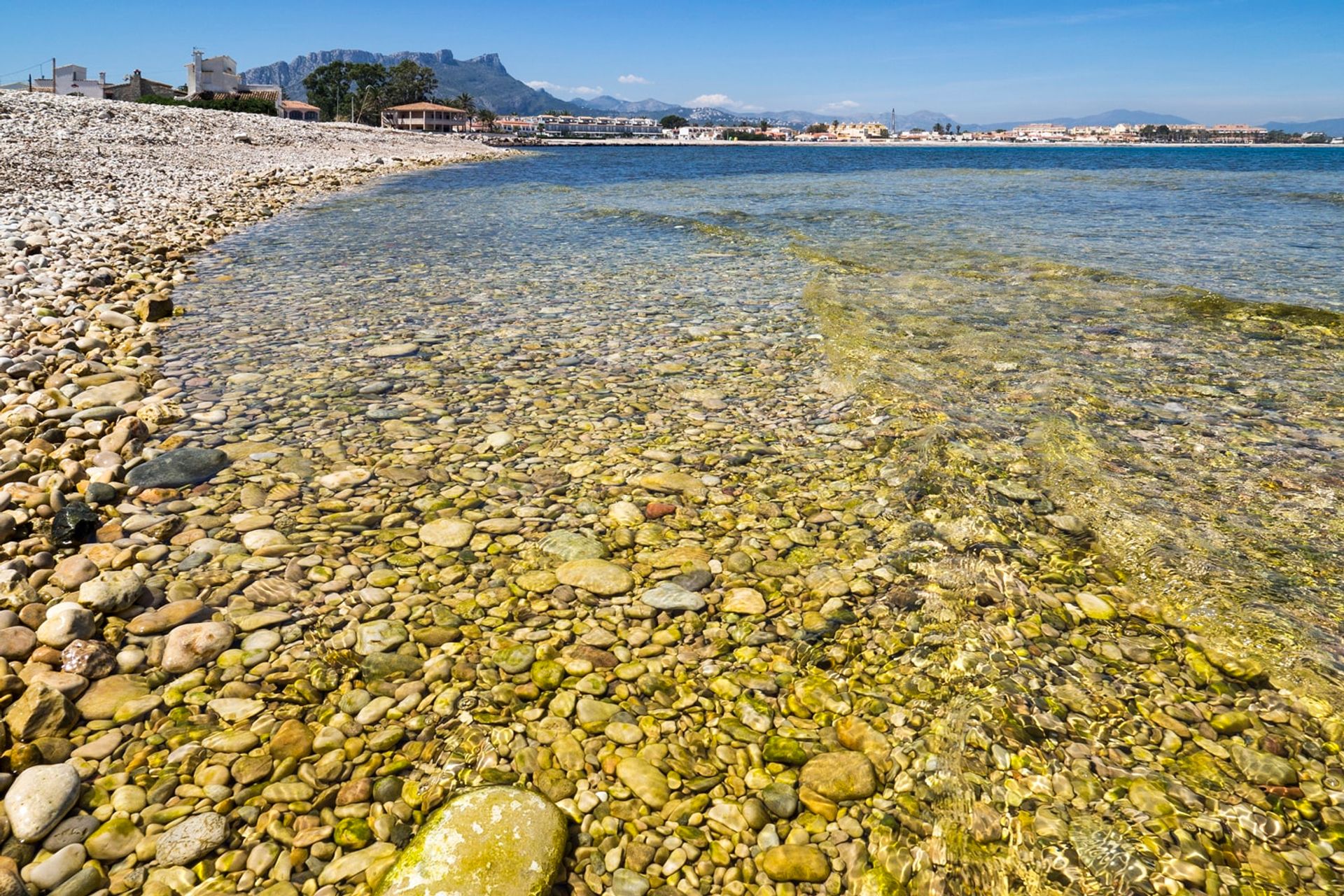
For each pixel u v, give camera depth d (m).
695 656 3.43
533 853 2.37
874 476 5.12
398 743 2.91
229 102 80.25
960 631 3.58
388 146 60.81
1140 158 78.31
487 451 5.49
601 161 63.19
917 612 3.72
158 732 2.90
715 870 2.43
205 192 21.14
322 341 8.04
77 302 9.19
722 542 4.36
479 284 10.99
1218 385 6.77
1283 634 3.55
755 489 4.98
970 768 2.81
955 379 6.91
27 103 30.19
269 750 2.84
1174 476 5.11
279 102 107.31
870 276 11.20
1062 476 5.08
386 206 21.53
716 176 39.06
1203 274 11.37
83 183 19.38
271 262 12.35
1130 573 4.05
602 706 3.12
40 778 2.57
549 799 2.66
